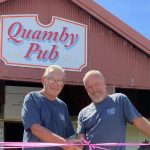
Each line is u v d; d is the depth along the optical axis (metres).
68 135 5.27
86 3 9.19
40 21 8.80
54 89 5.05
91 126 5.13
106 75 9.44
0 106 10.95
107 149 5.00
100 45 9.41
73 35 9.11
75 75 9.06
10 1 8.57
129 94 12.34
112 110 5.07
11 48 8.50
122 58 9.64
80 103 11.49
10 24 8.52
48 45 8.83
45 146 4.77
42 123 4.99
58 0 9.02
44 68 8.75
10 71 8.46
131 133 11.50
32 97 5.05
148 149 7.61
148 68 9.88
